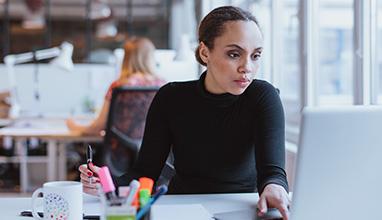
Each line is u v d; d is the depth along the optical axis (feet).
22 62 21.18
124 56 10.75
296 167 3.18
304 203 3.24
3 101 16.38
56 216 3.71
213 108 4.97
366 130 3.12
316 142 3.12
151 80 10.53
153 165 5.23
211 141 5.02
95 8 27.32
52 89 19.22
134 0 28.22
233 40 4.36
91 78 19.20
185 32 22.44
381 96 7.69
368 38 7.58
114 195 3.28
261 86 5.00
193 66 13.01
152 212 3.83
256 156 4.77
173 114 5.15
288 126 10.86
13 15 29.71
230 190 5.02
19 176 16.78
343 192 3.22
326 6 9.93
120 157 10.15
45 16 28.35
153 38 28.04
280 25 12.10
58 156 14.75
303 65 9.95
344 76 9.95
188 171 5.16
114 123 10.05
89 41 28.22
